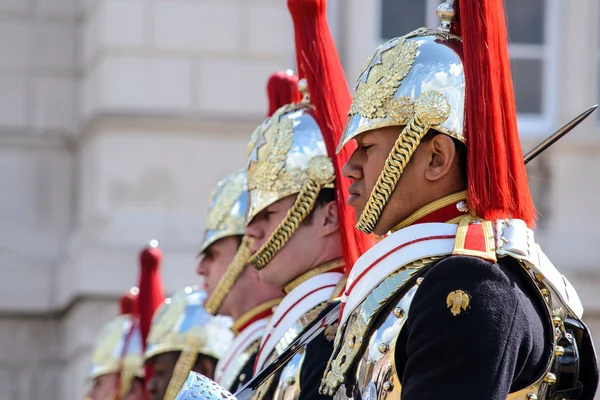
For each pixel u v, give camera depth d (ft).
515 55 88.69
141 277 59.93
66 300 91.76
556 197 87.15
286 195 35.70
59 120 97.19
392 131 27.76
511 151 27.12
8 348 93.97
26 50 97.25
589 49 88.53
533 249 26.58
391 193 27.63
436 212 27.32
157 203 87.45
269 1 88.53
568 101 88.38
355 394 26.96
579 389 27.25
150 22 88.28
